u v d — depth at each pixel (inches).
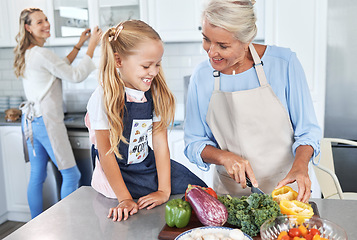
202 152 56.6
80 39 120.6
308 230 37.3
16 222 128.4
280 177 58.5
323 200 49.1
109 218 45.7
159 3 114.8
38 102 110.4
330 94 108.3
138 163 55.2
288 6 105.0
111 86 48.5
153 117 55.4
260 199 41.3
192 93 59.6
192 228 42.1
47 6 122.9
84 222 44.8
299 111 55.5
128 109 51.2
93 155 57.5
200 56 128.6
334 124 109.4
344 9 103.3
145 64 47.4
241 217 39.9
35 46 110.0
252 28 46.0
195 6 112.6
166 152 55.2
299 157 51.3
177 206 41.9
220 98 56.6
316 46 105.2
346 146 109.3
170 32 115.4
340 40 105.0
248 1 45.8
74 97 135.8
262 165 57.6
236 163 50.3
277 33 106.8
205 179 113.8
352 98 107.0
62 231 42.7
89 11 121.0
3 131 123.2
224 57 47.8
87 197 52.4
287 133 56.7
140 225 43.8
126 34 47.3
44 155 115.7
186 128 61.0
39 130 110.8
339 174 110.9
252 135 56.5
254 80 56.1
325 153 85.0
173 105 55.4
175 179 54.9
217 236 37.2
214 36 45.9
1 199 125.9
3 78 145.6
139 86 49.1
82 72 114.3
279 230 37.6
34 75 109.6
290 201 42.1
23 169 124.2
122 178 51.4
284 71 55.2
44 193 122.7
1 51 143.4
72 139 119.3
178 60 130.2
